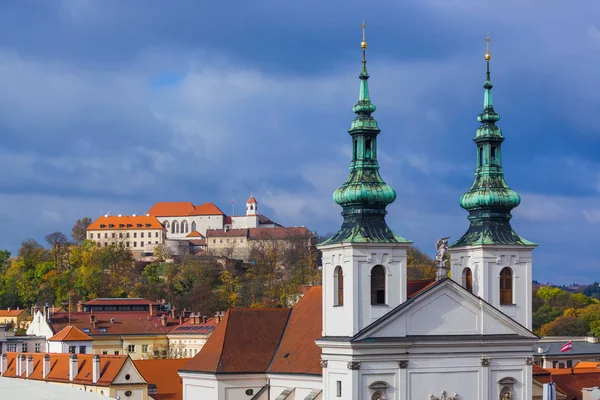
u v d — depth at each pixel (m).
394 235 166.12
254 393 187.00
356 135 168.62
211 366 186.75
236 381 185.88
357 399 162.00
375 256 164.25
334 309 166.62
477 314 171.00
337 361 165.25
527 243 176.00
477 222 177.88
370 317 163.62
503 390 172.38
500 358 172.25
